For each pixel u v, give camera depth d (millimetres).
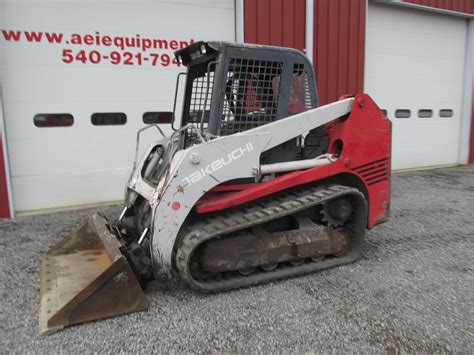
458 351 2244
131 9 6016
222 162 3000
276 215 3051
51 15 5559
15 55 5438
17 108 5520
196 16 6484
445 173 8734
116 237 3244
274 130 3207
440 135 9672
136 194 3592
